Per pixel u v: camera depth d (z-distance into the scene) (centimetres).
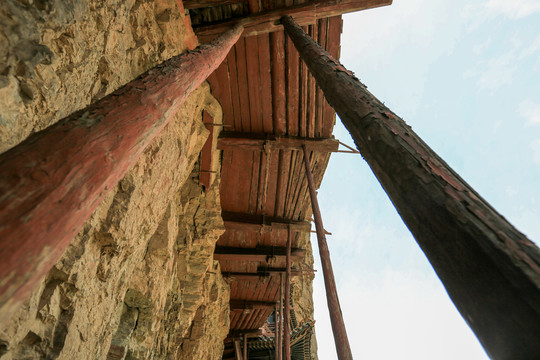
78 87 264
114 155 119
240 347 2038
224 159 1004
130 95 160
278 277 1466
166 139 462
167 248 557
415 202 122
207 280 977
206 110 807
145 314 501
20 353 213
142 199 395
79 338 278
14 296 72
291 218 1201
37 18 192
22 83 191
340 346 537
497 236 93
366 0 572
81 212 97
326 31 673
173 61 236
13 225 74
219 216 919
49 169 91
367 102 200
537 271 82
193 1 538
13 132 191
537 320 73
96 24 274
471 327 94
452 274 100
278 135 926
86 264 283
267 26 590
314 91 820
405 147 144
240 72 783
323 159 997
